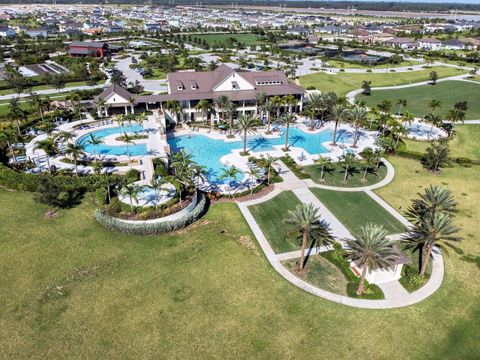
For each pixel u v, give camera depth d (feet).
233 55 623.36
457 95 410.31
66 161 228.02
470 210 187.01
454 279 141.69
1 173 205.16
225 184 211.41
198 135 284.61
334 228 171.42
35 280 138.10
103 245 157.69
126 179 196.85
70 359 108.88
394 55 589.73
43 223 171.22
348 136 286.87
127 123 296.10
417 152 252.62
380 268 130.93
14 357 109.29
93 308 126.21
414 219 178.81
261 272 143.84
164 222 165.89
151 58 548.72
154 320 121.90
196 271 143.84
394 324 121.90
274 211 185.37
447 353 112.57
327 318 123.75
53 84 399.65
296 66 528.63
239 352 111.65
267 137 282.77
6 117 273.75
